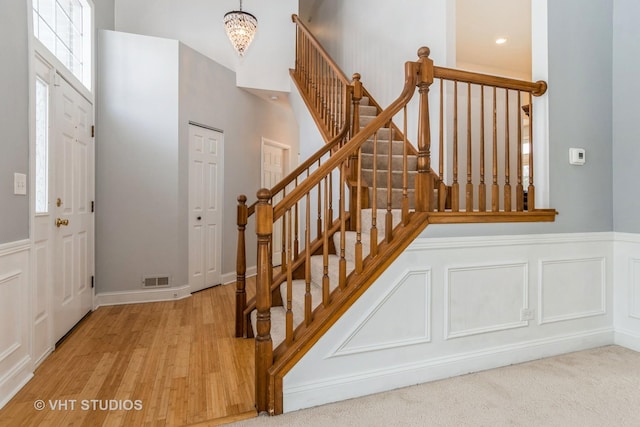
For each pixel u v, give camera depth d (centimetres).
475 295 227
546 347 247
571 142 256
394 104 209
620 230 270
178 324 307
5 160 191
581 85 260
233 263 484
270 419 174
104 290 364
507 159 238
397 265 205
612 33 275
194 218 421
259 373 179
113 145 364
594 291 265
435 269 215
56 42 287
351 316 194
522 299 240
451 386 207
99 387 201
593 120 265
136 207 375
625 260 266
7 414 175
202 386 203
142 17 444
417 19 366
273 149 580
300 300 236
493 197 233
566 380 213
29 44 213
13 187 198
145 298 379
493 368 230
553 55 250
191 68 410
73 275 296
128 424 168
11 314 195
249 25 401
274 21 499
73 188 297
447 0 327
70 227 290
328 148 302
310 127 418
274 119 568
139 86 375
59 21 293
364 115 416
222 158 461
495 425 170
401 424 170
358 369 196
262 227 179
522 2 411
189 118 408
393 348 204
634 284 260
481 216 224
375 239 206
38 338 228
